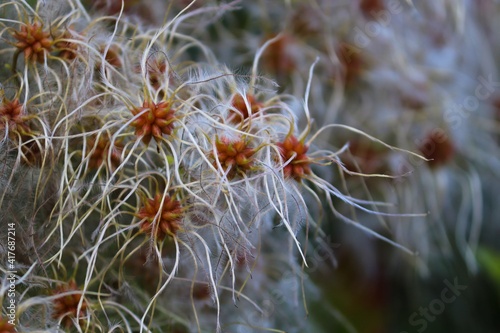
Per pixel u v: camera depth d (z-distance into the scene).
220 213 0.23
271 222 0.24
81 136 0.23
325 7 0.29
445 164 0.31
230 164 0.22
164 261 0.24
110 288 0.23
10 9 0.24
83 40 0.24
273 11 0.29
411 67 0.31
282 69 0.29
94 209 0.23
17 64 0.24
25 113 0.23
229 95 0.24
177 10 0.27
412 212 0.31
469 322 0.32
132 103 0.23
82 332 0.23
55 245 0.23
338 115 0.30
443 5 0.31
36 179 0.23
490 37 0.33
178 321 0.24
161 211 0.22
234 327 0.26
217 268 0.23
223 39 0.28
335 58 0.29
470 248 0.31
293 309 0.27
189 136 0.22
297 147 0.23
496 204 0.33
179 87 0.23
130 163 0.23
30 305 0.22
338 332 0.29
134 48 0.26
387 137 0.30
